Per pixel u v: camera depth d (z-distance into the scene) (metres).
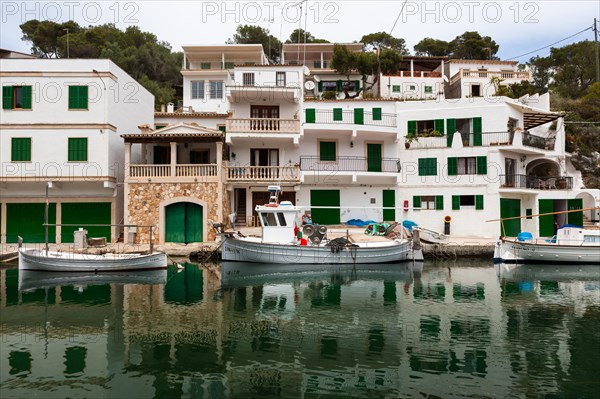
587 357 9.64
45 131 25.75
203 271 20.25
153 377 8.59
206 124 32.62
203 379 8.48
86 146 25.86
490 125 30.33
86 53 51.84
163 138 25.52
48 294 15.44
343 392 7.96
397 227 26.86
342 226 29.66
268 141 30.05
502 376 8.65
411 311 13.54
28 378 8.51
